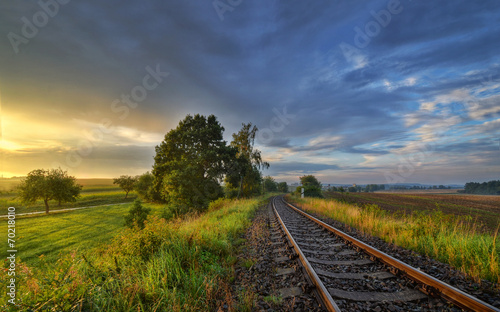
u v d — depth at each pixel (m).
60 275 3.14
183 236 5.98
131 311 2.99
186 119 35.41
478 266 4.32
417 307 3.10
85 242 14.97
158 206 39.88
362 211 11.43
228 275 4.44
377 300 3.25
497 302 3.11
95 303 2.94
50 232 19.16
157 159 37.19
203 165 29.80
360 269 4.58
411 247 6.00
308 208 18.38
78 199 48.69
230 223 9.86
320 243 6.87
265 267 4.83
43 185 32.53
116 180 56.28
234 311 3.05
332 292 3.44
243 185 37.44
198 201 24.47
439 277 4.02
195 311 3.12
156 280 3.77
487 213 22.09
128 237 5.45
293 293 3.53
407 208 23.98
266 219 12.65
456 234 6.24
